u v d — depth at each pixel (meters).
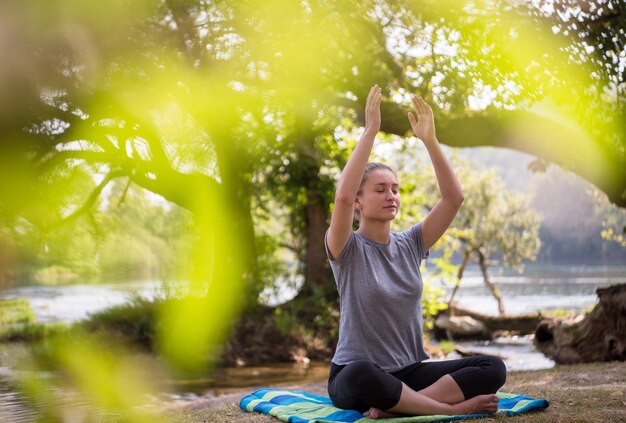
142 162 13.48
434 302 15.27
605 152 10.37
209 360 12.15
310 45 10.19
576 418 3.35
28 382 9.08
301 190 14.80
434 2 8.27
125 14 9.20
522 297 36.03
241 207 14.84
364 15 9.40
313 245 14.85
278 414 3.76
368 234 3.63
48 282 35.81
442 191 3.72
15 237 13.62
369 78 10.31
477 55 8.16
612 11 7.07
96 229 15.44
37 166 11.86
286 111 12.77
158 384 9.66
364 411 3.60
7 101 9.60
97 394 8.12
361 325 3.53
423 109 3.73
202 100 11.65
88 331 13.59
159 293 15.07
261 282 14.80
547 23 7.41
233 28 10.06
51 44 9.05
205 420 3.92
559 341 8.49
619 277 55.88
